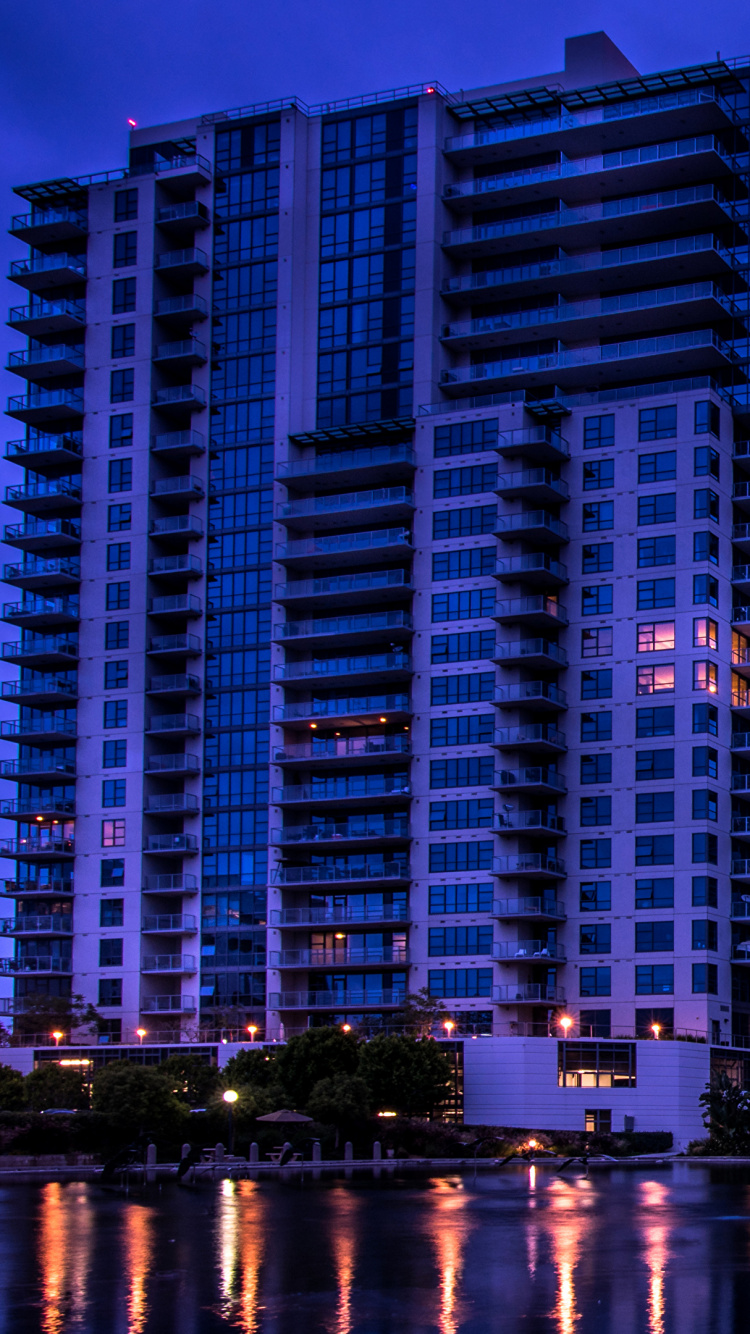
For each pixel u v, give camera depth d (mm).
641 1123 93750
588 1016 100188
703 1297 37656
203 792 111750
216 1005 108500
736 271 107625
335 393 112875
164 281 119125
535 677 104938
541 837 103312
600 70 112625
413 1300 37062
